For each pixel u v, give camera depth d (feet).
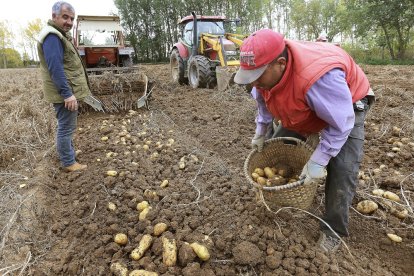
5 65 142.00
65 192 12.01
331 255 8.21
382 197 10.39
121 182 11.78
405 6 63.77
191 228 9.18
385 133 15.96
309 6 87.76
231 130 17.80
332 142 6.84
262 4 95.66
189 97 25.93
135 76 22.81
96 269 8.17
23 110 21.27
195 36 29.91
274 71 6.74
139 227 9.31
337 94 6.47
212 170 12.57
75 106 12.12
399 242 8.89
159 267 7.89
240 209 9.59
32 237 9.44
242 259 7.83
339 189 7.93
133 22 109.40
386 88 23.79
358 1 72.38
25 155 15.20
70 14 11.63
